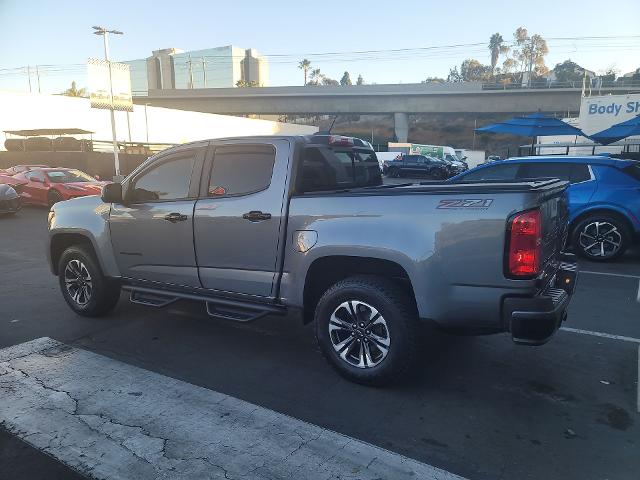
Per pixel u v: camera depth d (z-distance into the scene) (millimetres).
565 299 3695
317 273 4246
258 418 3535
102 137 37500
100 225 5340
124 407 3682
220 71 135000
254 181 4371
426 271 3564
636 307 5980
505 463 3035
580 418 3543
